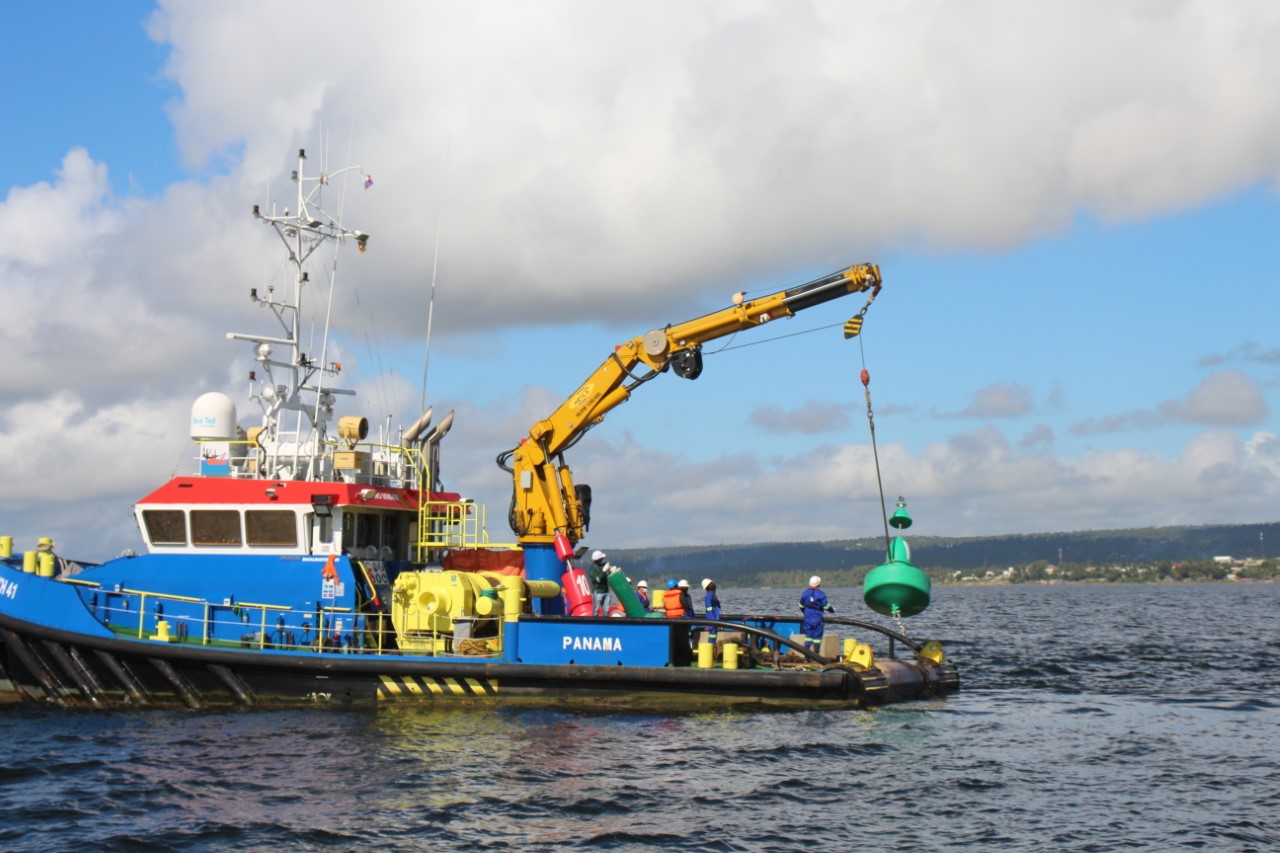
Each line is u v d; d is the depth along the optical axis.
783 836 13.80
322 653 21.80
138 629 22.67
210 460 24.70
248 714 21.16
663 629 21.14
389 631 22.33
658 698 21.12
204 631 22.28
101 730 19.91
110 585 23.31
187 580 23.11
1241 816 14.62
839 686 21.52
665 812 14.77
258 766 17.20
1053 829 14.06
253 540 23.31
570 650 21.41
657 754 17.88
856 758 17.77
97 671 21.95
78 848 13.47
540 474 24.36
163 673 21.77
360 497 23.45
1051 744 19.06
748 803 15.17
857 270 23.09
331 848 13.44
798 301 23.41
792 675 21.22
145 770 17.03
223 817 14.66
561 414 24.59
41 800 15.50
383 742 18.73
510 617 21.61
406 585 22.48
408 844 13.55
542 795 15.54
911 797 15.51
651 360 24.08
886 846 13.41
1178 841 13.58
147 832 14.05
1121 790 15.92
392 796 15.53
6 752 18.28
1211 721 21.72
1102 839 13.65
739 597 169.50
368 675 21.58
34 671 22.05
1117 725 21.12
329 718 20.70
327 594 22.56
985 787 16.05
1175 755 18.27
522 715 20.88
